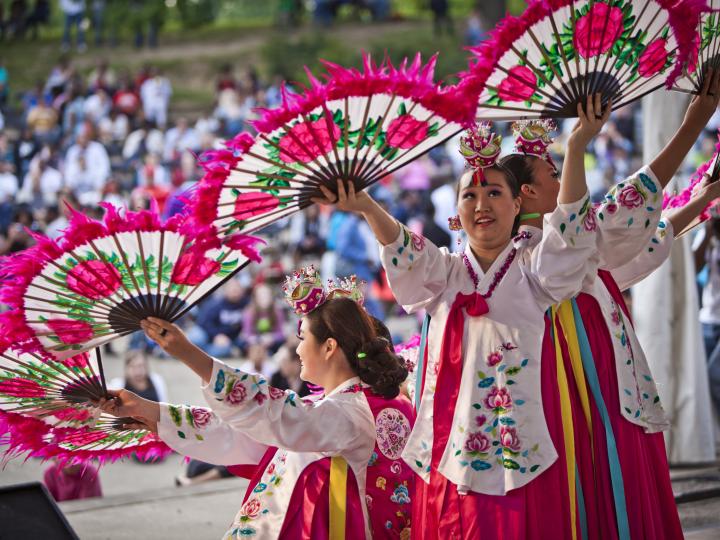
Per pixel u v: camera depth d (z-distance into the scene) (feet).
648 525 13.53
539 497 13.05
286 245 70.79
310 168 12.12
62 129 99.30
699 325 24.82
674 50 12.55
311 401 14.98
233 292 53.21
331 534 13.93
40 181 81.76
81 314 12.91
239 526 14.52
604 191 71.92
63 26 144.66
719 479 22.44
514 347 13.32
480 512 13.08
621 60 12.41
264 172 11.95
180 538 20.88
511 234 14.39
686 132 13.74
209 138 90.02
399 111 11.78
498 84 12.35
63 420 14.34
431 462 13.57
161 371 50.06
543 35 11.94
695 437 24.45
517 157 14.76
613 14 11.91
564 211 13.00
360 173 12.41
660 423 14.15
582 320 13.78
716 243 27.91
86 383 13.87
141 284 12.75
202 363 13.20
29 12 140.15
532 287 13.52
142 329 13.24
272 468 14.65
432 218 47.65
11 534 14.17
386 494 14.42
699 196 15.39
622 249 13.70
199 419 14.65
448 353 13.66
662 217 15.65
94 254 12.32
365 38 131.95
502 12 121.60
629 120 83.20
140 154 91.20
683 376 24.63
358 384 14.60
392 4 150.30
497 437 13.20
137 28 136.15
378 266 59.16
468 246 14.15
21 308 12.66
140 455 15.46
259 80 110.42
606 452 13.44
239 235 12.42
